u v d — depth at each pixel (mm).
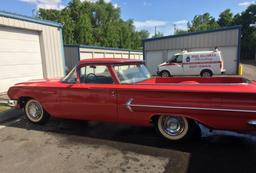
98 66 4352
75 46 19016
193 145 3879
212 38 18891
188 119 3785
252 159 3336
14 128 5102
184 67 16656
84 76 4555
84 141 4227
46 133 4723
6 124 5410
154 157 3498
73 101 4613
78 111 4613
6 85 8828
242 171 3008
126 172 3082
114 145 4004
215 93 3354
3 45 8602
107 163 3346
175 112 3693
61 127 5082
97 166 3264
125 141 4172
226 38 18438
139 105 3930
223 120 3396
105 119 4375
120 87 4066
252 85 3332
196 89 3473
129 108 4027
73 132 4734
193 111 3555
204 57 16062
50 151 3809
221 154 3520
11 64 9008
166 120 3982
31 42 9961
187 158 3426
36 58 10305
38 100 5102
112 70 4199
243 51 50938
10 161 3471
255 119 3156
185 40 19828
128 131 4691
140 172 3072
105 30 48781
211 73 16062
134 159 3453
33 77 10172
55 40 11258
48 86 4914
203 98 3461
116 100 4129
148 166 3227
